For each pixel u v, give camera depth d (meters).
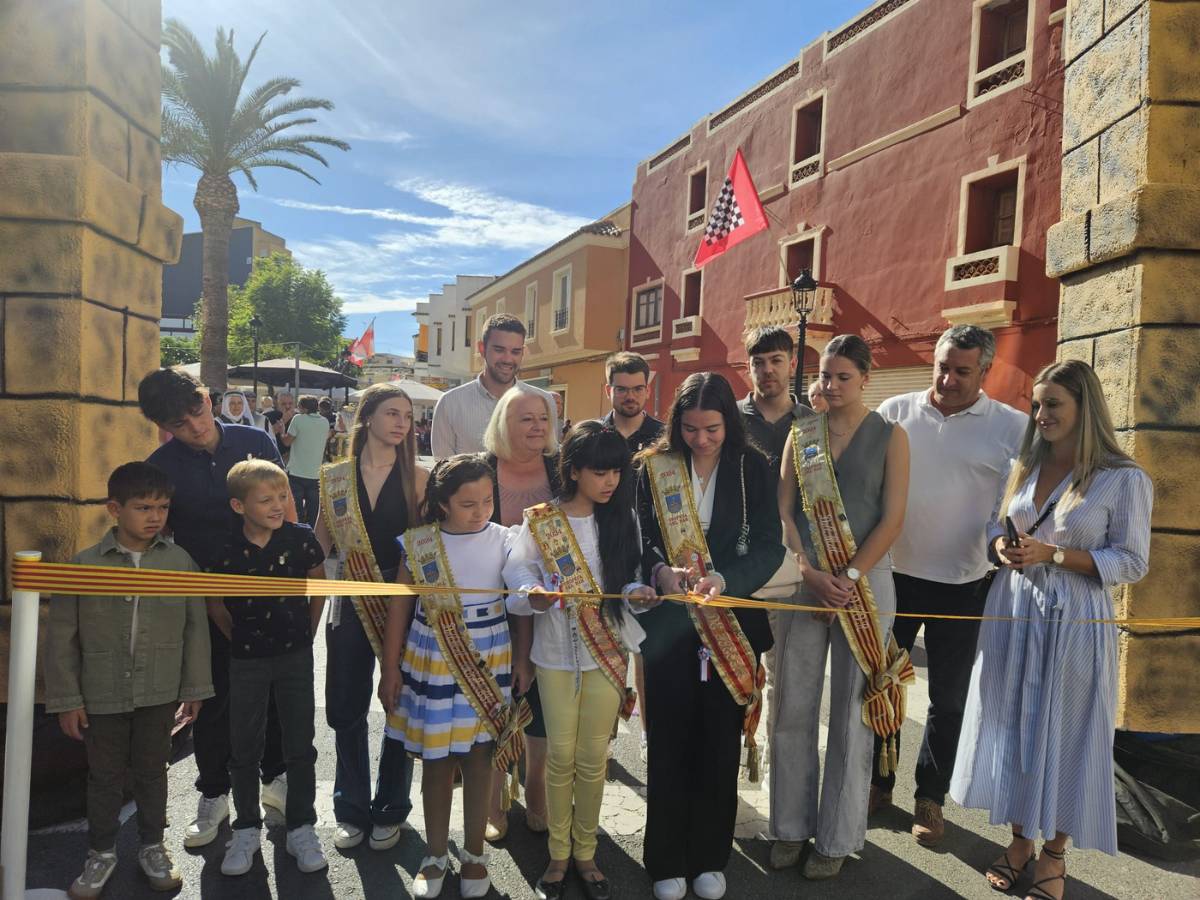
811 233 14.91
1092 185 3.87
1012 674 2.81
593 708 2.69
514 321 3.85
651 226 21.14
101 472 3.46
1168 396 3.46
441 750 2.63
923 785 3.21
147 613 2.67
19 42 3.29
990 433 3.37
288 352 40.12
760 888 2.83
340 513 3.01
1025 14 11.13
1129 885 2.86
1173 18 3.46
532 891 2.76
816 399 3.53
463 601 2.72
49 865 2.83
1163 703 3.47
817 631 2.99
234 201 19.22
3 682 3.28
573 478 2.72
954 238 11.86
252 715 2.83
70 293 3.28
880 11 13.41
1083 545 2.75
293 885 2.76
